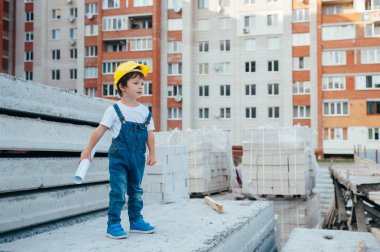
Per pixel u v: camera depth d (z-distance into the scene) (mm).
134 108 3309
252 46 38375
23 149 3383
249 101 38000
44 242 3020
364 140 34969
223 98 38719
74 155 4410
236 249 3604
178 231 3424
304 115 36500
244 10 38656
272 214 5543
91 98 4438
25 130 3414
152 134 3420
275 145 8750
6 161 3191
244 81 38281
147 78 39438
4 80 3139
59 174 3855
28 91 3412
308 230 4410
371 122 34969
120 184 3191
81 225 3783
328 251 3496
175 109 39406
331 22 36375
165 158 5934
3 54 43688
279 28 37531
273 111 37344
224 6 39281
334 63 36188
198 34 39844
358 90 35375
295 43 37000
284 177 8602
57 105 3822
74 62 42688
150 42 39656
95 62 41344
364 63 35438
